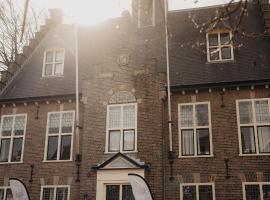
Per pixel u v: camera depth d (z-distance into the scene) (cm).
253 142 1467
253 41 1717
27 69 1969
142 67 1602
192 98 1559
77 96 1644
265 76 1534
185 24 1945
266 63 1598
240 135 1472
